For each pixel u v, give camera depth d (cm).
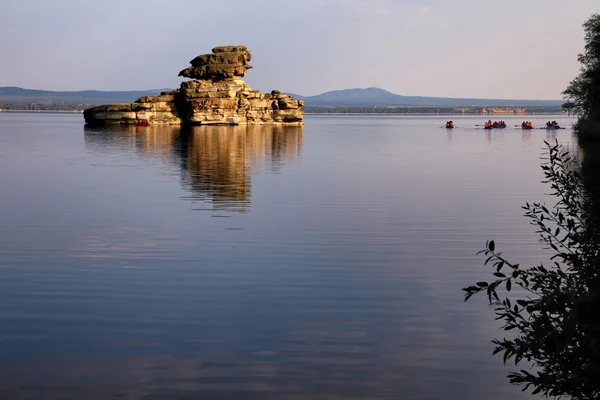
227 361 846
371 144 6456
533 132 10412
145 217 1942
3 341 916
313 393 757
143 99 10950
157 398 742
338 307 1073
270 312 1045
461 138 8162
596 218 694
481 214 2034
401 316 1027
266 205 2198
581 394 599
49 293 1149
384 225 1831
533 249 1518
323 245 1553
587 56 6341
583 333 579
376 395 754
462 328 972
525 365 836
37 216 1956
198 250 1494
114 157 4266
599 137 5000
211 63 11031
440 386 779
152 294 1143
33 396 746
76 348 889
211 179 2984
